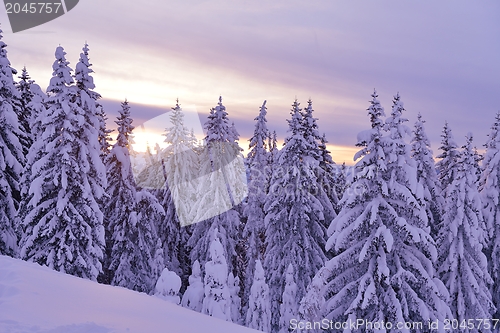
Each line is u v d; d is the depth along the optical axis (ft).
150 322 24.90
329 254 86.48
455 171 95.66
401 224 52.70
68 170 65.31
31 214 64.28
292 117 83.61
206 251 89.71
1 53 78.02
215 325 31.81
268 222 85.25
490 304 71.97
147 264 93.71
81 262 64.69
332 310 57.62
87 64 71.82
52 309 21.53
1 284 23.75
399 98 58.03
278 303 81.41
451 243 75.05
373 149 57.06
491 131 91.76
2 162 71.05
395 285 53.67
